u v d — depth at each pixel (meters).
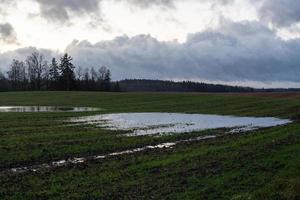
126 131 40.78
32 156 26.77
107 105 83.00
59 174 21.77
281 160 21.88
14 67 167.38
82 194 17.73
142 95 105.88
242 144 29.38
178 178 19.73
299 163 20.50
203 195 16.78
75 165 24.22
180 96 101.81
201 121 52.91
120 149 30.66
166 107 76.94
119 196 17.25
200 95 104.94
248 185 17.77
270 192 16.36
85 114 60.38
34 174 21.97
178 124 48.47
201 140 34.69
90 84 170.25
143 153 28.12
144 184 18.94
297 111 67.38
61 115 57.47
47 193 18.05
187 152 27.34
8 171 23.03
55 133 37.62
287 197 15.63
